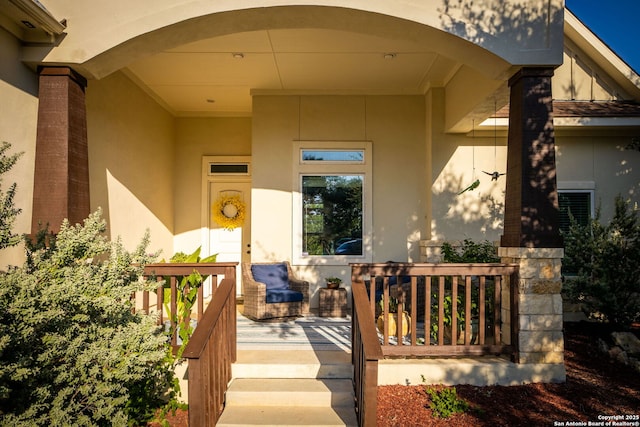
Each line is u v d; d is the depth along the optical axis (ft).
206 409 10.39
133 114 20.13
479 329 13.69
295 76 20.79
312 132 22.74
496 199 21.79
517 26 13.23
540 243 13.17
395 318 16.76
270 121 22.67
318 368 13.20
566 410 11.96
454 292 13.66
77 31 12.52
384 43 17.07
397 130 22.86
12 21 11.54
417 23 13.10
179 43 13.78
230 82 21.49
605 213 22.33
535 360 13.39
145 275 13.38
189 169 26.73
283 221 22.63
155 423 11.96
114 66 13.56
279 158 22.70
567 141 22.50
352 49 17.66
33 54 12.25
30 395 9.03
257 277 20.93
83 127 13.42
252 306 19.81
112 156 17.85
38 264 9.77
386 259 22.63
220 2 12.70
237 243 27.09
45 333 9.32
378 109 22.89
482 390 13.01
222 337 12.12
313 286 22.58
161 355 10.66
